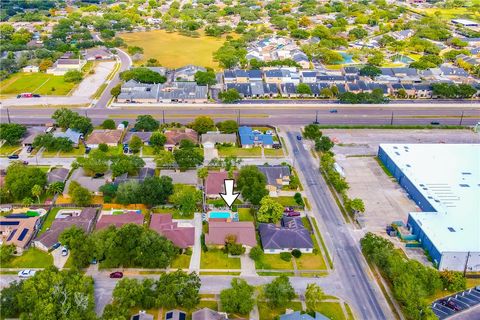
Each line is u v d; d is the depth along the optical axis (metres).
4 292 118.31
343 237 153.62
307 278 134.12
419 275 127.75
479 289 131.62
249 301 118.19
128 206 165.88
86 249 134.25
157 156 196.25
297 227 151.50
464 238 144.38
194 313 114.69
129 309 118.31
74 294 115.56
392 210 169.75
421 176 181.50
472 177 181.62
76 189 165.00
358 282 133.25
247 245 143.75
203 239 148.12
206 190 172.75
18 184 166.00
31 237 146.88
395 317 120.69
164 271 134.75
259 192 167.00
